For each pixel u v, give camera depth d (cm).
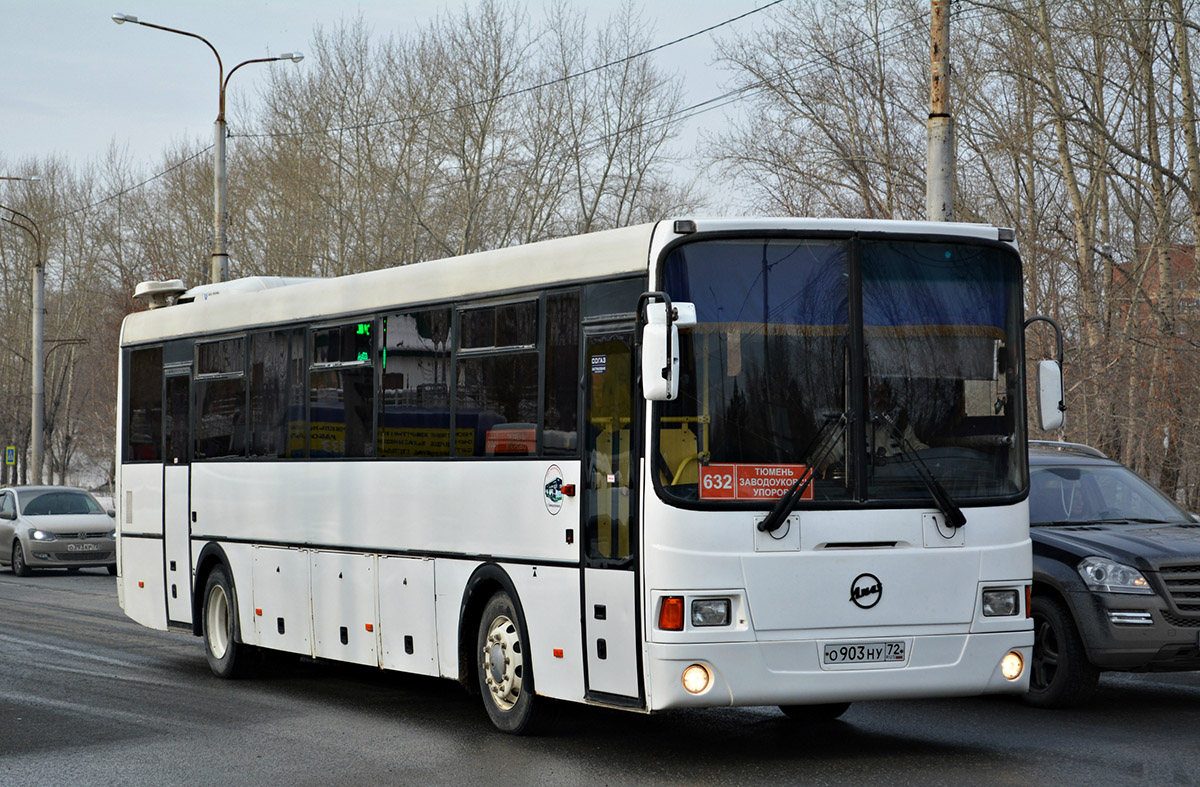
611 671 834
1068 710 1071
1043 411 888
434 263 1050
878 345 842
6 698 1155
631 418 826
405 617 1052
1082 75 2744
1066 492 1202
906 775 812
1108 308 2512
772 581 801
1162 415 2331
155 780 827
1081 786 777
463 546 987
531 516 916
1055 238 2844
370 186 5103
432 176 5047
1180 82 2662
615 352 850
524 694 932
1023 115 2838
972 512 846
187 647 1555
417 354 1056
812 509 812
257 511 1262
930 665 827
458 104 4966
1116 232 3034
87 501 2934
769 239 836
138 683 1262
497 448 959
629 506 821
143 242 6319
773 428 816
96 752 916
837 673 807
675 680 786
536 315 929
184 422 1400
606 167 5016
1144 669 1045
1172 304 2452
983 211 3036
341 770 848
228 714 1077
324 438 1170
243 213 5378
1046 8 2708
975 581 841
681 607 789
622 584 823
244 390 1299
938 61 1587
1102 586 1044
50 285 7862
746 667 793
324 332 1180
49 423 7425
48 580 2659
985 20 2838
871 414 834
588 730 982
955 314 864
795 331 830
